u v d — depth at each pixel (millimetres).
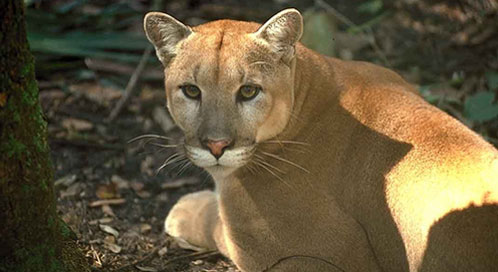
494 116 11445
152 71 13648
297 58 8258
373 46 14164
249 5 15617
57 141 11852
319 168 8031
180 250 9484
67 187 10719
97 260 8789
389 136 7852
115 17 14844
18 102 6598
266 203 8125
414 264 7340
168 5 15453
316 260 8062
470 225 6895
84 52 13234
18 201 6738
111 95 13078
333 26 13969
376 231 7801
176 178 11297
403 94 8273
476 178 7102
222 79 7664
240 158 7773
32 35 13328
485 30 14531
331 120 8164
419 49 14195
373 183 7766
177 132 12281
